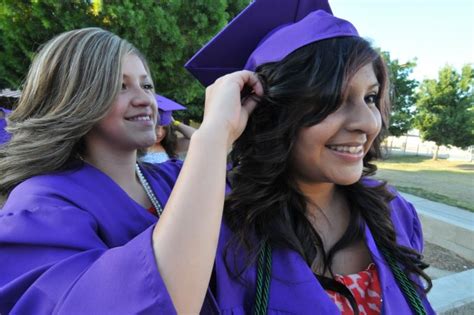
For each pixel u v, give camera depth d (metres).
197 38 7.74
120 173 1.36
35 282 0.84
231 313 0.96
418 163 20.69
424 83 24.17
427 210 6.63
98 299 0.71
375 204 1.20
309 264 1.06
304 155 0.96
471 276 3.26
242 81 0.98
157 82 8.00
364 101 0.93
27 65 7.00
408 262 1.15
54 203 1.05
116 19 6.58
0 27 6.39
